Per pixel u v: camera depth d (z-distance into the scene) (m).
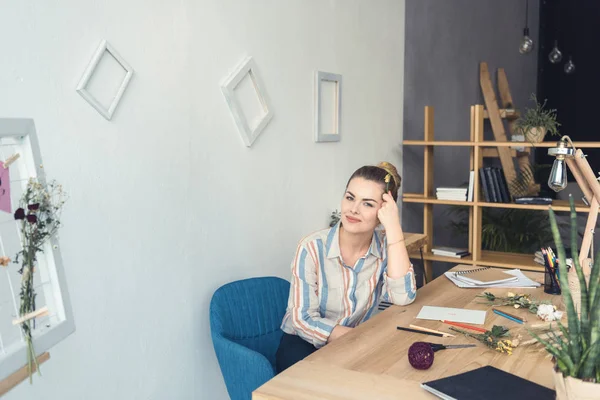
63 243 1.87
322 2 3.31
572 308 1.22
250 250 2.79
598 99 8.61
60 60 1.84
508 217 4.74
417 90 4.80
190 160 2.40
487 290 2.36
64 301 1.55
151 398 2.25
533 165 5.14
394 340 1.79
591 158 8.77
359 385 1.46
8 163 1.39
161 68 2.23
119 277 2.09
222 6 2.53
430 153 4.24
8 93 1.68
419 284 4.41
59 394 1.86
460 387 1.40
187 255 2.41
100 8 1.97
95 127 1.97
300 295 2.10
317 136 3.28
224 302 2.33
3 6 1.66
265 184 2.89
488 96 6.14
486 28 6.60
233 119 2.63
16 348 1.36
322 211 3.41
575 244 1.27
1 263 1.40
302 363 1.61
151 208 2.22
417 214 4.97
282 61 2.97
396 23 4.31
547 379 1.48
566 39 8.71
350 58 3.65
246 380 2.02
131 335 2.15
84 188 1.94
